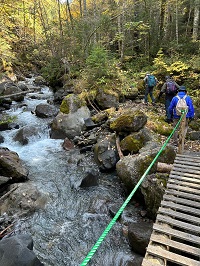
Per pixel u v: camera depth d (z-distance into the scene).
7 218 5.09
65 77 15.45
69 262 4.20
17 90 14.35
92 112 10.66
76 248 4.50
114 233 4.80
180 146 6.16
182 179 4.79
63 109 10.14
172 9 17.67
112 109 10.12
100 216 5.31
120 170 5.96
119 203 5.65
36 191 5.86
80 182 6.38
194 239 3.09
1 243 3.83
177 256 2.76
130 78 13.40
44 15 24.70
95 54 11.98
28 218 5.18
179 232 3.21
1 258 3.57
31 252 3.68
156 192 4.90
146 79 10.73
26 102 14.27
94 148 7.95
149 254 2.83
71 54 15.86
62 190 6.27
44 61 22.16
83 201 5.82
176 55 13.41
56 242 4.61
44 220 5.19
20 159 7.91
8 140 9.45
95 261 4.23
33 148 8.90
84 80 12.44
